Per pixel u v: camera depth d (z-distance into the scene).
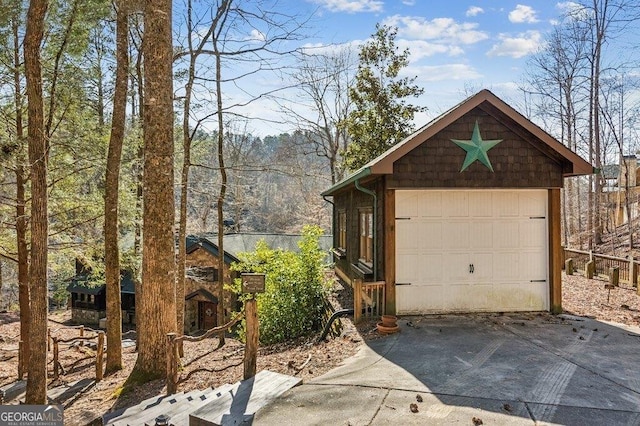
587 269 14.57
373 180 10.09
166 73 7.23
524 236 9.38
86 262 11.82
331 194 15.05
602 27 22.34
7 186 9.88
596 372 5.93
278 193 40.88
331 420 4.57
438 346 7.12
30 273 6.68
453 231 9.23
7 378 10.53
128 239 15.29
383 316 8.04
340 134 28.95
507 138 8.93
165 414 5.12
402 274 9.13
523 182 8.96
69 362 11.21
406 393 5.23
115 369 9.47
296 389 5.41
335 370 6.14
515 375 5.82
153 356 7.35
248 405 4.93
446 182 8.79
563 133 26.23
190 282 18.34
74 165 9.74
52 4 7.91
